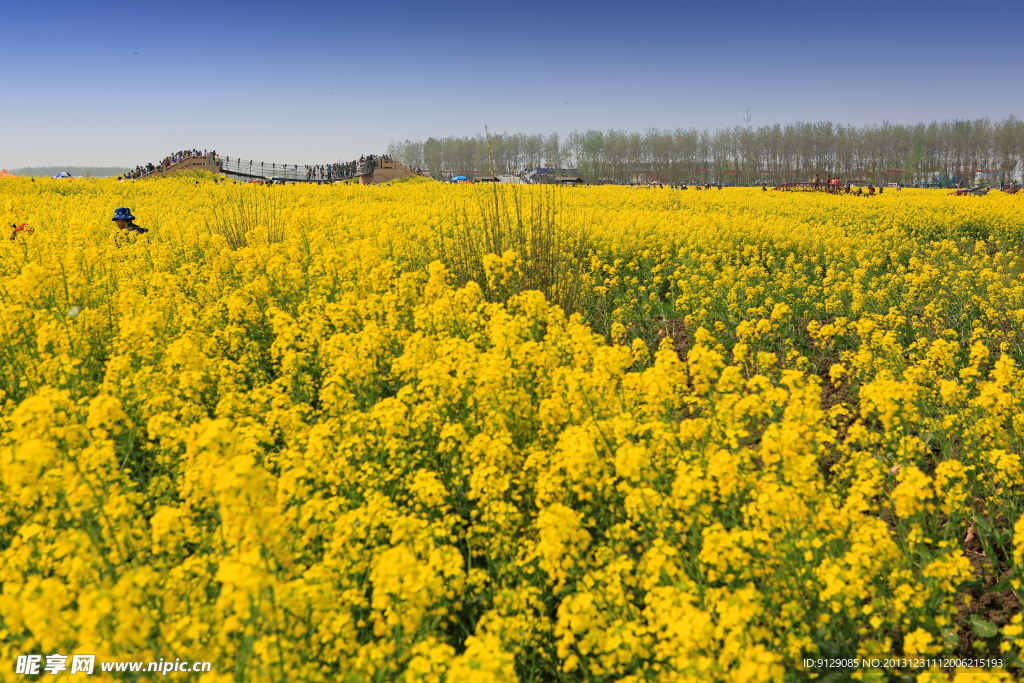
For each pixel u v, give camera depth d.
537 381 5.20
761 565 2.85
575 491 3.52
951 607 2.91
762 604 2.69
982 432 4.32
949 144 134.00
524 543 3.28
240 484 2.35
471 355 4.88
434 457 4.22
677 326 9.01
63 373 4.78
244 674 2.22
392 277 8.47
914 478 3.10
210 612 2.56
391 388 5.65
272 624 2.30
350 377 5.15
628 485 3.25
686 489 2.94
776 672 2.17
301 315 7.32
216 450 2.81
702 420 3.93
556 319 6.29
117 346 5.65
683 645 2.34
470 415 4.46
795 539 2.85
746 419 4.27
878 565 2.75
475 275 8.76
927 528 3.57
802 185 54.12
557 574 3.01
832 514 3.11
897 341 7.67
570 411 4.31
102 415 3.40
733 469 3.05
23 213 17.62
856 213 22.52
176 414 4.54
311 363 6.15
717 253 13.11
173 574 2.69
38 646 2.44
